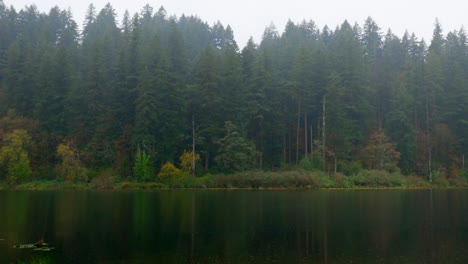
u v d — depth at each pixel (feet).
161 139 184.14
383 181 182.09
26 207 100.73
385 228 76.38
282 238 67.15
